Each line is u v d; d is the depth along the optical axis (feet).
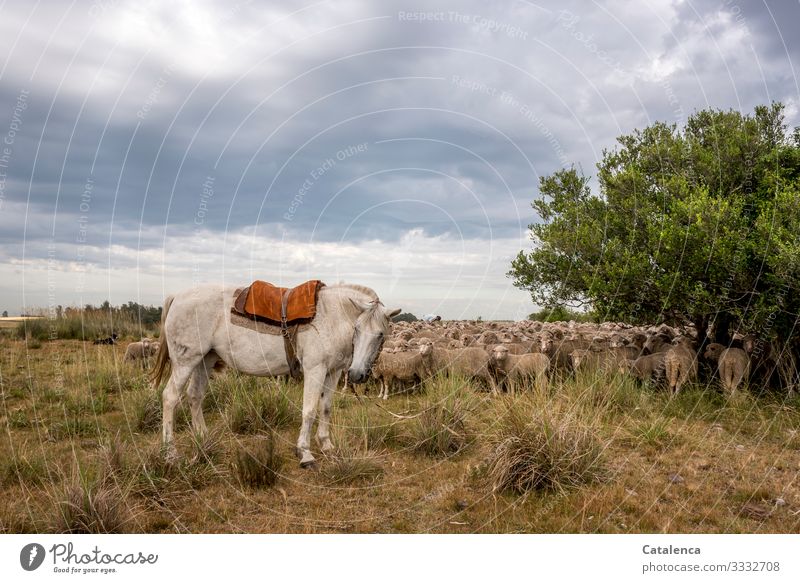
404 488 19.11
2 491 18.25
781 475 19.49
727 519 16.24
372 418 25.95
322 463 21.26
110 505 16.08
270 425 26.18
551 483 18.28
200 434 21.56
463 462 21.18
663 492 18.06
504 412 21.15
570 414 20.90
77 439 24.20
